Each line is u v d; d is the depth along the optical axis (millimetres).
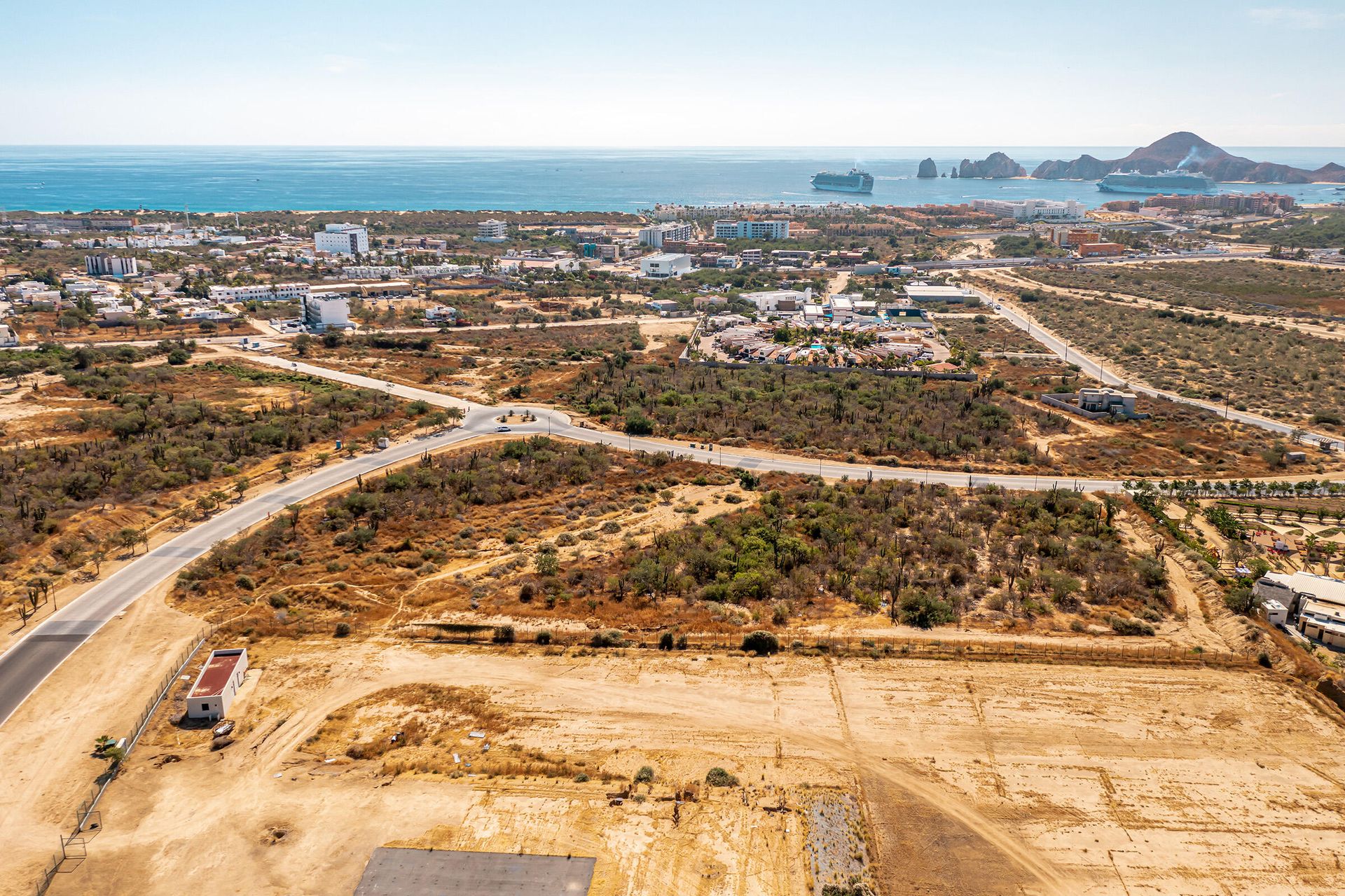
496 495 120188
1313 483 128250
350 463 132000
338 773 65625
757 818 61312
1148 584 97062
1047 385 194125
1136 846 59500
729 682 78000
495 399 173000
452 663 80875
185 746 68562
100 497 111875
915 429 155000
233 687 74938
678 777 65562
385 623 87875
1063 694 76750
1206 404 183500
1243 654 83375
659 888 55031
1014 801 63656
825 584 96750
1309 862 58281
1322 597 91062
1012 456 142750
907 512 115562
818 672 79750
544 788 64062
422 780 64812
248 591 92625
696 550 101125
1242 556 103812
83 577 93938
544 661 81250
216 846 58469
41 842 58531
